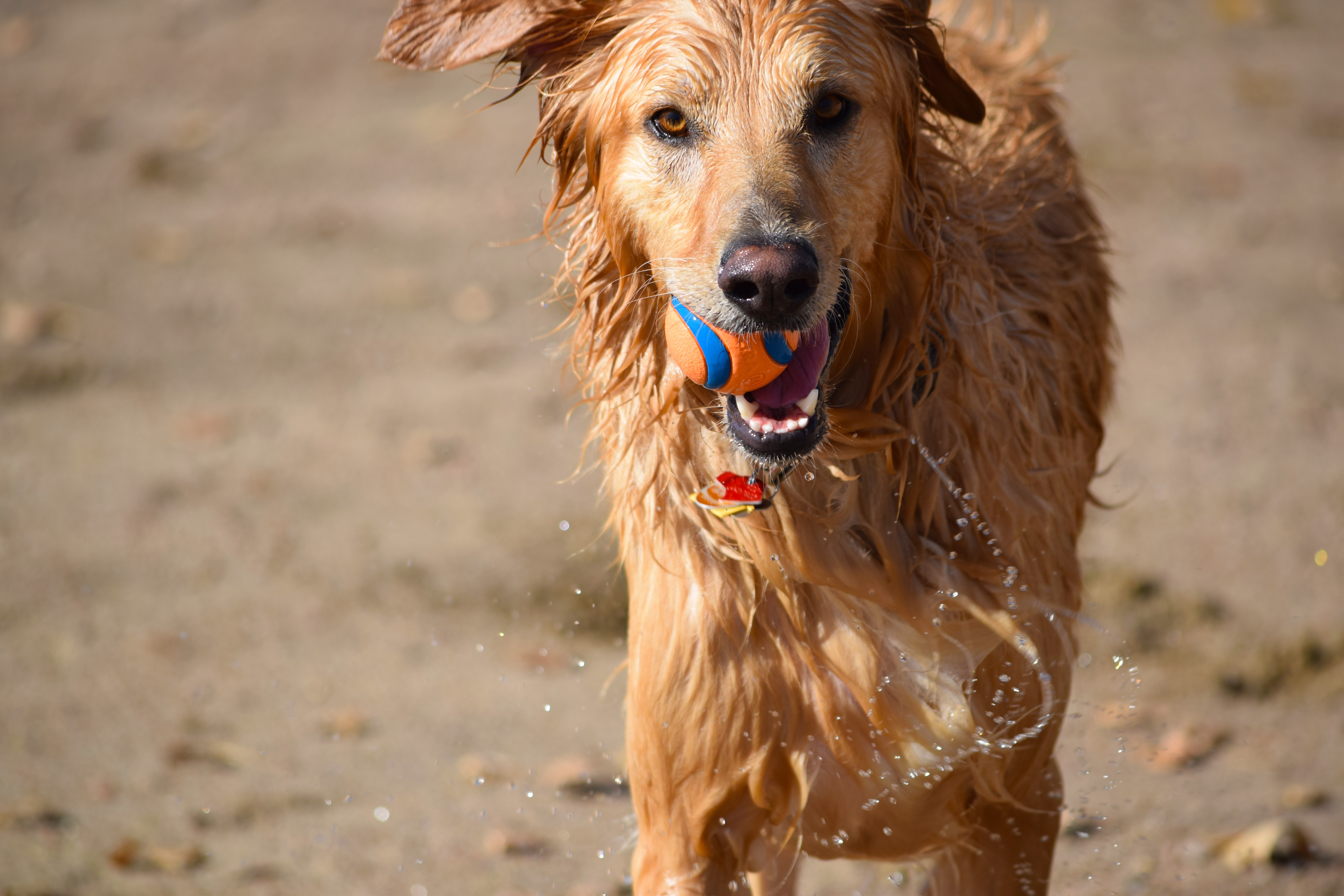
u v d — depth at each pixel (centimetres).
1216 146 1157
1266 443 757
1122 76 1281
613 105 327
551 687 612
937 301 340
